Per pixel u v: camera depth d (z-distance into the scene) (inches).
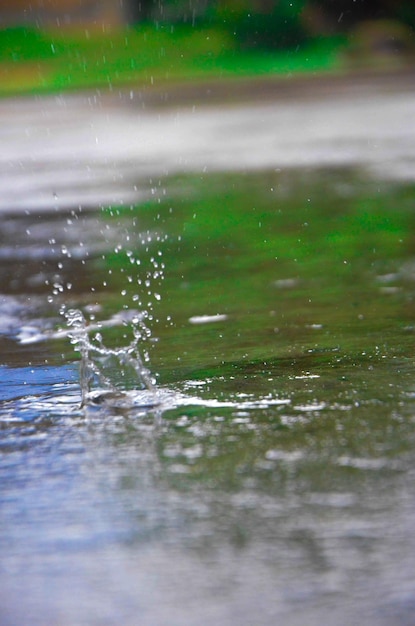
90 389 318.3
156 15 2874.0
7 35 2829.7
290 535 203.2
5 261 588.4
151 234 662.5
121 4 2908.5
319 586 181.5
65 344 387.5
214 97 1959.9
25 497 230.5
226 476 238.1
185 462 249.1
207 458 251.4
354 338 373.7
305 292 471.2
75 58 2640.3
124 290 495.5
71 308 458.0
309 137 1272.1
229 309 440.5
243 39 2662.4
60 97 2158.0
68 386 325.7
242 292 478.0
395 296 451.8
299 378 321.1
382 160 1011.3
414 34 2615.7
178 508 219.6
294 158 1071.6
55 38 2822.3
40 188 923.4
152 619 172.4
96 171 1040.2
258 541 200.8
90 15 2915.8
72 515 218.7
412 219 679.7
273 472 239.0
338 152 1099.9
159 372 337.1
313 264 545.3
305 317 416.2
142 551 198.7
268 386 313.4
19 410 300.5
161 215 743.1
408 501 217.2
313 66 2518.5
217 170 1003.9
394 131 1288.1
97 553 198.8
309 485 229.6
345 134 1284.4
